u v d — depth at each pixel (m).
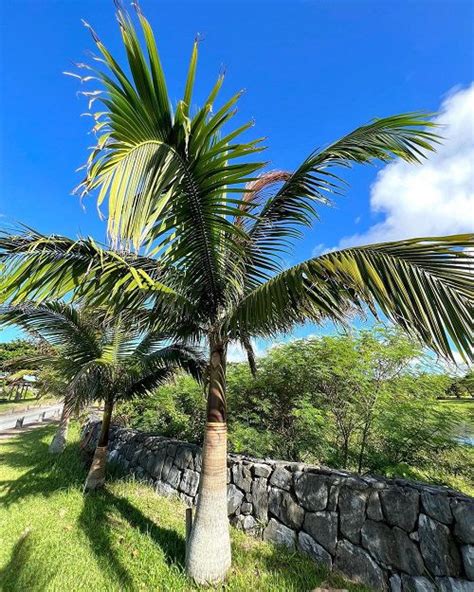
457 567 2.27
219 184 2.08
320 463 4.62
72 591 2.62
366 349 4.32
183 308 2.77
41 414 19.14
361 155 2.70
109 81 1.58
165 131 1.87
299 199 3.01
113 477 6.05
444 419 3.77
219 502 2.89
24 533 3.69
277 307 2.11
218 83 1.74
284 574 2.82
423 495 2.59
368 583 2.66
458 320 1.62
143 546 3.33
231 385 5.52
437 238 1.71
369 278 1.84
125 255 2.64
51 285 2.29
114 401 5.53
